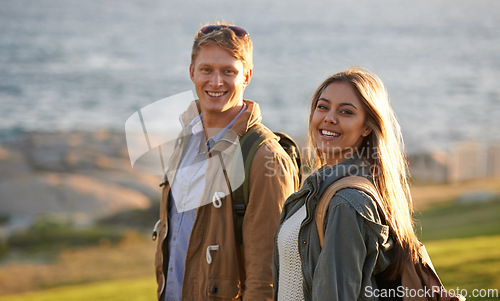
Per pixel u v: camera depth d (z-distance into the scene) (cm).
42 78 10338
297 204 222
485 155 5297
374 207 197
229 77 262
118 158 5472
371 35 17388
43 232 3112
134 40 15362
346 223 193
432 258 813
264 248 243
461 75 11706
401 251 204
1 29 16012
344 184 201
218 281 251
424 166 5031
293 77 10575
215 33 263
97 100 8775
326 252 194
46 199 3922
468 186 4241
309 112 238
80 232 3131
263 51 13712
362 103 216
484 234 1972
